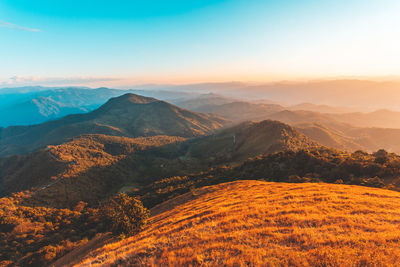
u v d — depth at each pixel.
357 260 9.50
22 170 192.88
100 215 91.12
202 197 54.69
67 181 163.25
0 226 87.38
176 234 17.02
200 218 21.88
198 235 15.20
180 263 11.12
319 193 29.48
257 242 12.72
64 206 135.38
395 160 64.19
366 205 20.66
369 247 10.70
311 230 13.87
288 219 16.95
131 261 12.77
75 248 58.78
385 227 13.62
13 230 83.06
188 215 28.55
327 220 15.85
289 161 93.75
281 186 45.09
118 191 171.38
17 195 132.38
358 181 53.69
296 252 10.81
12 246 71.00
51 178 168.25
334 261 9.55
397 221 15.16
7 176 198.00
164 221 30.94
